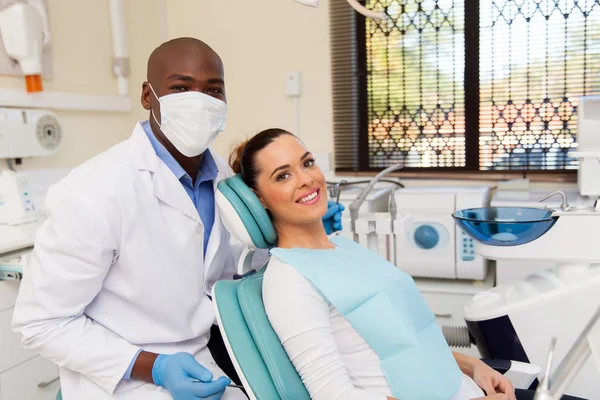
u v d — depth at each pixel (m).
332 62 3.01
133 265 1.30
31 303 1.23
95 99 2.88
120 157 1.36
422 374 1.16
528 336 1.58
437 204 2.42
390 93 2.95
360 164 3.06
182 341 1.42
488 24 2.73
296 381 1.14
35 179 2.46
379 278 1.22
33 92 2.52
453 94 2.84
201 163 1.53
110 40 3.04
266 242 1.28
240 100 3.22
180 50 1.39
